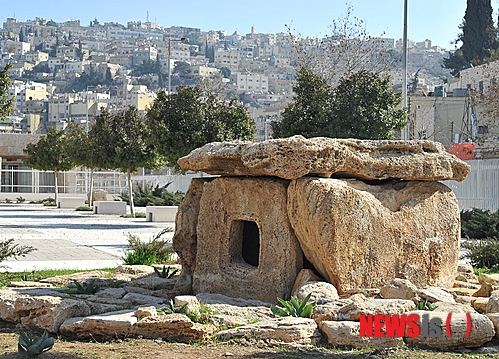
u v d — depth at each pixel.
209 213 8.85
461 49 54.44
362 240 7.72
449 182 24.66
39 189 50.81
